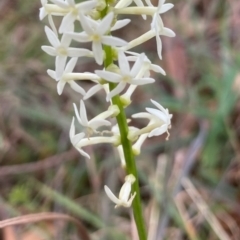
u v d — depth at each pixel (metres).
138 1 0.13
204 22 0.38
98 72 0.13
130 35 0.38
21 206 0.28
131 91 0.14
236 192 0.27
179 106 0.29
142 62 0.13
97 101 0.34
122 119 0.14
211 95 0.34
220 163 0.29
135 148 0.15
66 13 0.13
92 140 0.14
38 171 0.31
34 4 0.40
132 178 0.15
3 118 0.34
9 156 0.32
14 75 0.36
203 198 0.27
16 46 0.38
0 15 0.42
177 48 0.35
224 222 0.26
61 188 0.29
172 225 0.27
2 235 0.25
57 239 0.25
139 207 0.15
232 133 0.29
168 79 0.33
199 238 0.25
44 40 0.38
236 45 0.35
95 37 0.12
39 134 0.33
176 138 0.29
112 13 0.12
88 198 0.28
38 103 0.33
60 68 0.13
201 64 0.34
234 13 0.38
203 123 0.29
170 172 0.26
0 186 0.31
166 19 0.37
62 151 0.31
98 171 0.29
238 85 0.31
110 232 0.25
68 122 0.31
